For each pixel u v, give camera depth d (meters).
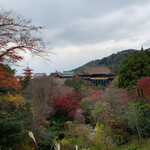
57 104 16.33
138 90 16.30
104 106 16.98
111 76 58.78
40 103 19.58
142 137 11.62
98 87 37.97
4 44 5.68
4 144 7.25
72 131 13.39
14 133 7.72
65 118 16.64
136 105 12.85
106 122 13.45
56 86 24.06
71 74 60.84
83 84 37.47
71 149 10.77
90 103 20.95
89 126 17.16
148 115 12.32
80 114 19.59
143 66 18.31
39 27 5.92
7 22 5.48
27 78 22.94
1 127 7.23
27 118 9.90
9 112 9.19
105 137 10.98
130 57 19.73
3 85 7.20
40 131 10.19
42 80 22.62
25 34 5.77
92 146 10.10
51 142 10.54
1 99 9.75
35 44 5.90
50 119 17.03
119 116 14.36
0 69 6.75
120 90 19.92
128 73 18.95
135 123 11.61
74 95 17.38
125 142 11.98
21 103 10.98
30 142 8.93
